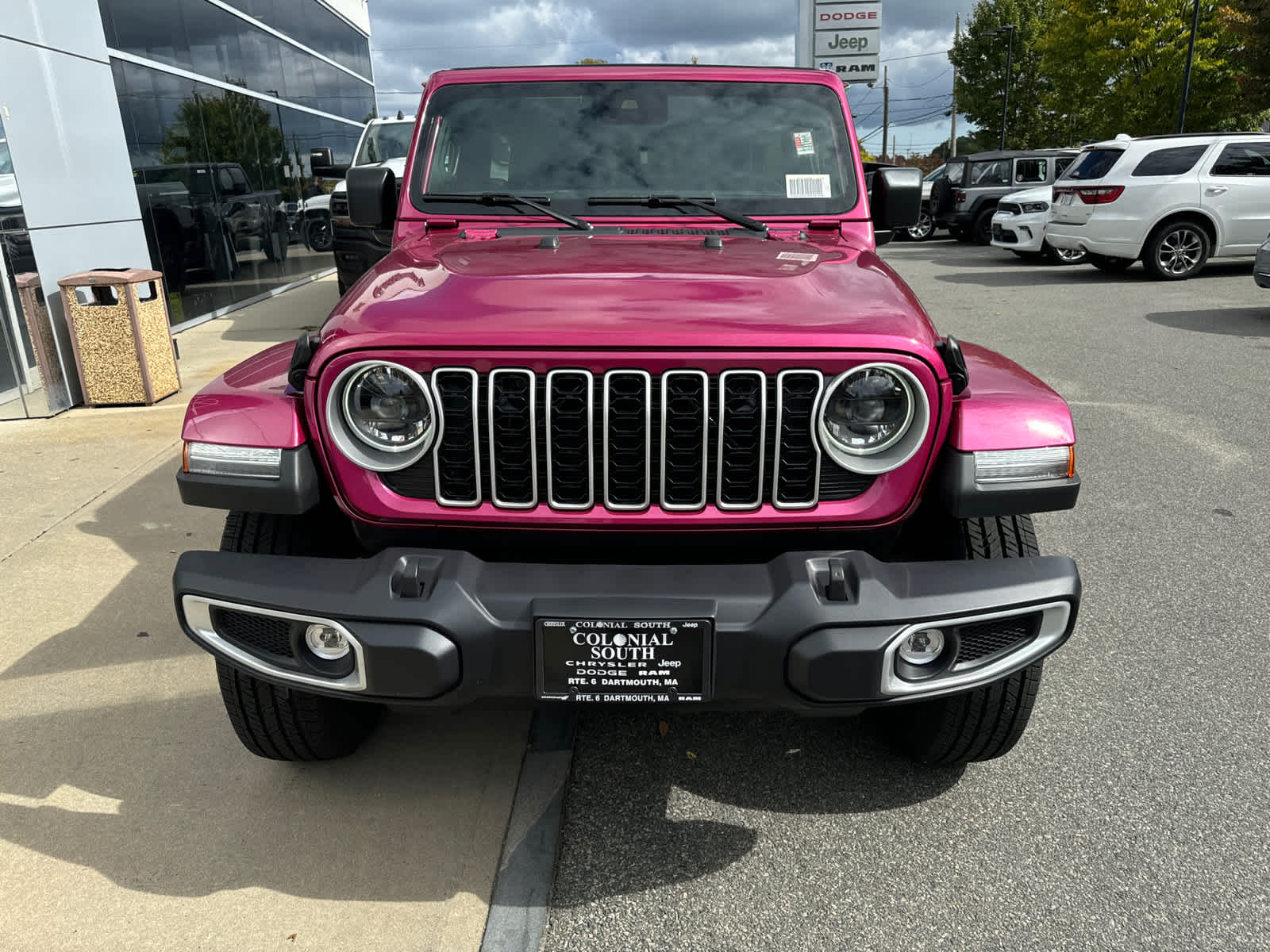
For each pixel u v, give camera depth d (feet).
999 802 8.61
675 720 9.91
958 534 7.68
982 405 7.02
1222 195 40.57
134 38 28.55
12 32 20.65
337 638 6.83
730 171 10.59
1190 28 90.53
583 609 6.39
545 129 10.75
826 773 9.04
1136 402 21.88
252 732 8.25
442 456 6.86
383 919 7.22
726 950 6.99
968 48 152.87
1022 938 7.09
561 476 6.84
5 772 8.90
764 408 6.60
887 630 6.46
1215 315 33.06
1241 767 9.04
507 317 6.73
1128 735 9.57
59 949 6.93
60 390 21.44
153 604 12.24
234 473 7.04
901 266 52.01
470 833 8.15
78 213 23.02
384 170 11.02
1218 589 12.66
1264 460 17.80
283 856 7.87
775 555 7.20
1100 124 104.01
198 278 33.73
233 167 37.37
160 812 8.38
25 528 14.69
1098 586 12.79
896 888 7.59
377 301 7.22
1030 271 47.65
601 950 6.99
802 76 11.11
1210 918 7.25
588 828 8.32
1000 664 6.91
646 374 6.56
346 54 55.52
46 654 11.01
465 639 6.46
